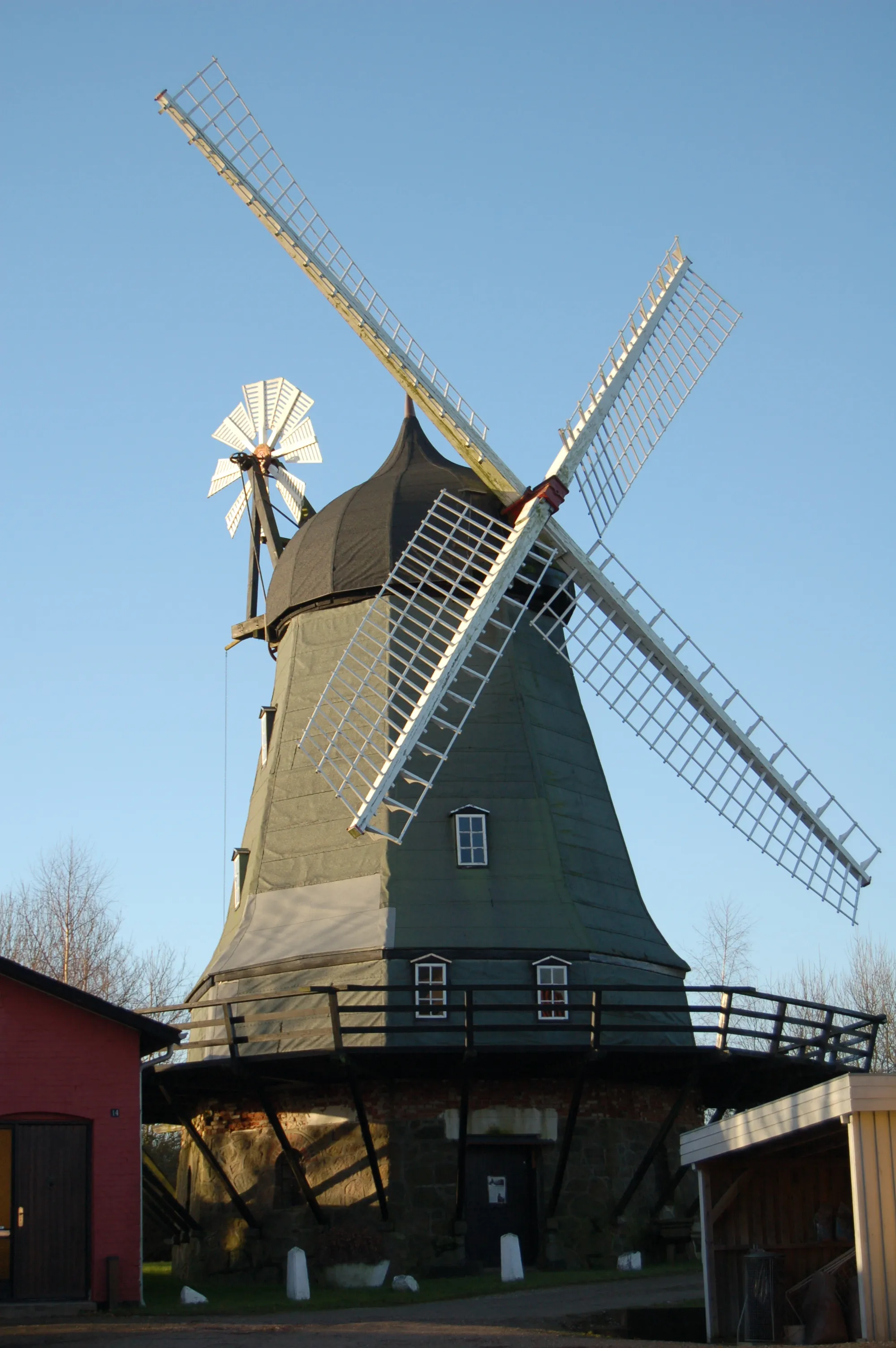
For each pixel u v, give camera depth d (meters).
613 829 30.30
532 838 28.56
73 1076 22.30
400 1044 25.73
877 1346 15.61
